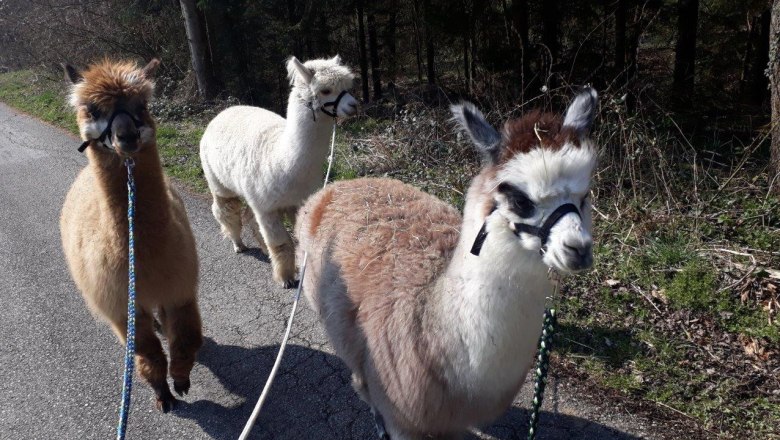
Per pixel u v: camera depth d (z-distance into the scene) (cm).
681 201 530
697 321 380
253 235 583
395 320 243
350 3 1341
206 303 479
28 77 1925
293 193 466
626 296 410
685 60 1093
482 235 202
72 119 1222
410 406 241
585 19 1030
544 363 216
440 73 1521
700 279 414
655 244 463
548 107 646
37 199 762
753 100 1180
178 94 1362
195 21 1273
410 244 267
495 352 211
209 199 704
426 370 232
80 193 365
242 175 486
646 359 351
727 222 490
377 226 290
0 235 652
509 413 326
